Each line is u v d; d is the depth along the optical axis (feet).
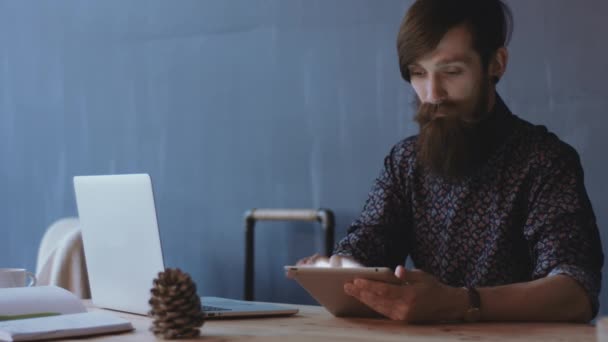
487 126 5.47
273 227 10.85
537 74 9.19
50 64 12.69
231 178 11.16
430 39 5.16
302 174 10.62
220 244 11.25
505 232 5.45
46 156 12.70
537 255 4.94
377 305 4.29
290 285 10.69
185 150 11.54
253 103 10.99
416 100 5.82
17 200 12.95
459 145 5.39
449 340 3.74
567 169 5.21
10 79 13.03
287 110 10.73
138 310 4.73
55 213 12.60
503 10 5.49
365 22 10.17
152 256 4.50
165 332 3.88
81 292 7.69
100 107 12.24
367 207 6.02
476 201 5.55
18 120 12.96
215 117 11.30
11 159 13.01
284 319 4.64
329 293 4.50
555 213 5.00
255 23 10.97
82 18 12.39
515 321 4.39
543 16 9.15
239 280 11.10
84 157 12.38
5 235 13.05
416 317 4.24
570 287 4.39
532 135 5.44
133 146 11.96
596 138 8.87
